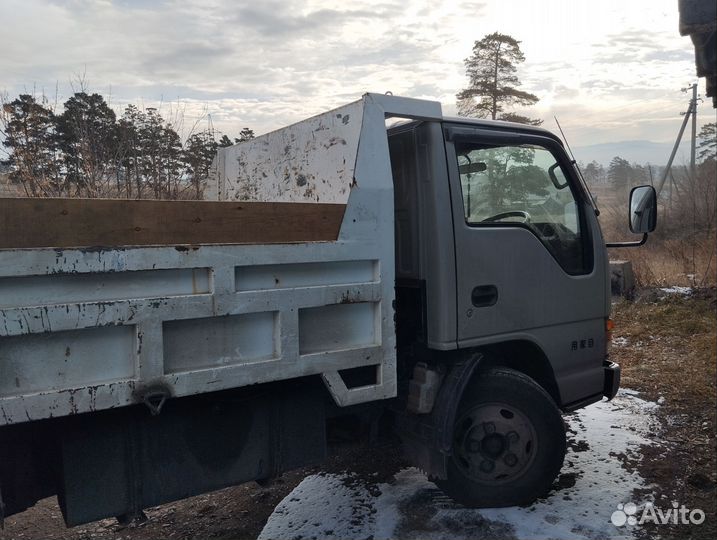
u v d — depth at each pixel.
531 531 3.20
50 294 2.05
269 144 3.70
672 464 4.08
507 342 3.50
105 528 3.53
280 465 2.80
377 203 2.76
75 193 6.36
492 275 3.30
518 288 3.41
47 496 2.48
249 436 2.72
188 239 2.28
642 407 5.18
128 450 2.44
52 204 2.01
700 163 22.84
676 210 18.22
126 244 2.15
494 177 3.41
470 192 3.30
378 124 2.81
